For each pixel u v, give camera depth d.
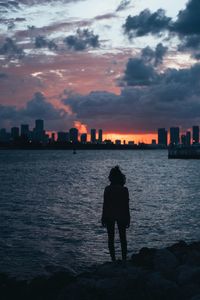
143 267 9.86
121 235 10.64
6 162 180.25
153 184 71.00
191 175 99.62
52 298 8.66
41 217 31.22
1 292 9.48
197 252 10.62
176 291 8.05
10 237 22.77
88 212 34.91
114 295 8.12
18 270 15.89
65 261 17.39
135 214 33.12
